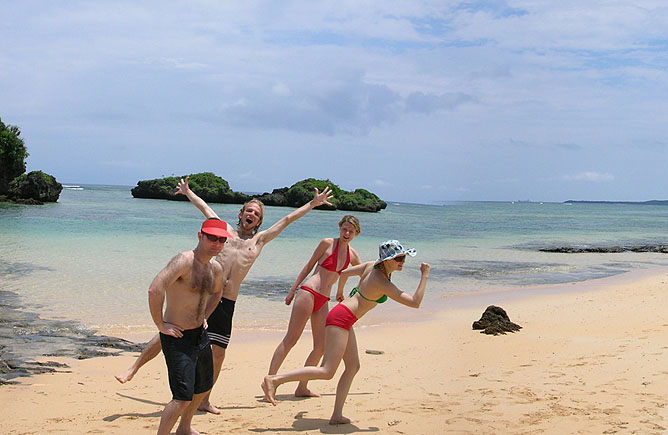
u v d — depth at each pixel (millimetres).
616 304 14156
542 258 28141
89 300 13531
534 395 6477
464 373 7887
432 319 12898
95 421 5707
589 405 5980
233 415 6012
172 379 4719
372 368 8383
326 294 7000
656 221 82688
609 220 83125
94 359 8922
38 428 5441
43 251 22438
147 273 17688
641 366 7602
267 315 13031
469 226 56281
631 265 25859
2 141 62406
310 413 6070
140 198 85250
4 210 48656
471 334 11008
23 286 14992
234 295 6262
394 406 6215
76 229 32781
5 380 7516
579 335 10586
